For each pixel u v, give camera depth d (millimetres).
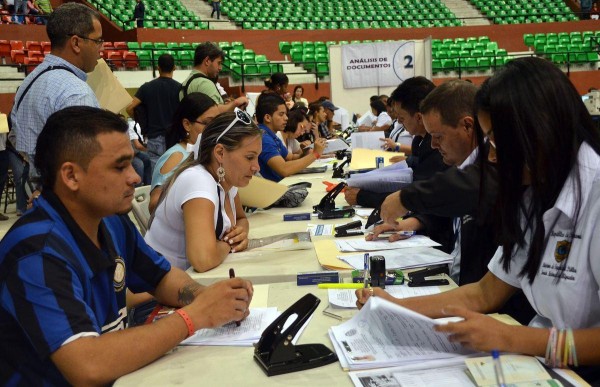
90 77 3373
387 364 1204
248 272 1937
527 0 20031
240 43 14789
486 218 1555
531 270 1302
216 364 1270
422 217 2406
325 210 2951
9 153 6246
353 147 5340
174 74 12344
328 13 18250
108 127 1364
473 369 1123
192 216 2098
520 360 1158
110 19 15219
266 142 4387
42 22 14430
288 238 2381
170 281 1735
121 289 1544
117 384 1188
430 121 2092
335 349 1291
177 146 3197
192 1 17688
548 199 1234
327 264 1944
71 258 1331
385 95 8383
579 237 1216
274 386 1149
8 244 1318
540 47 16234
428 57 8680
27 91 2830
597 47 15828
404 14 18734
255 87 13617
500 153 1247
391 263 1920
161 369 1255
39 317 1231
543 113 1169
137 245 1713
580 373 1270
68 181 1361
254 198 2963
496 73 1259
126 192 1406
